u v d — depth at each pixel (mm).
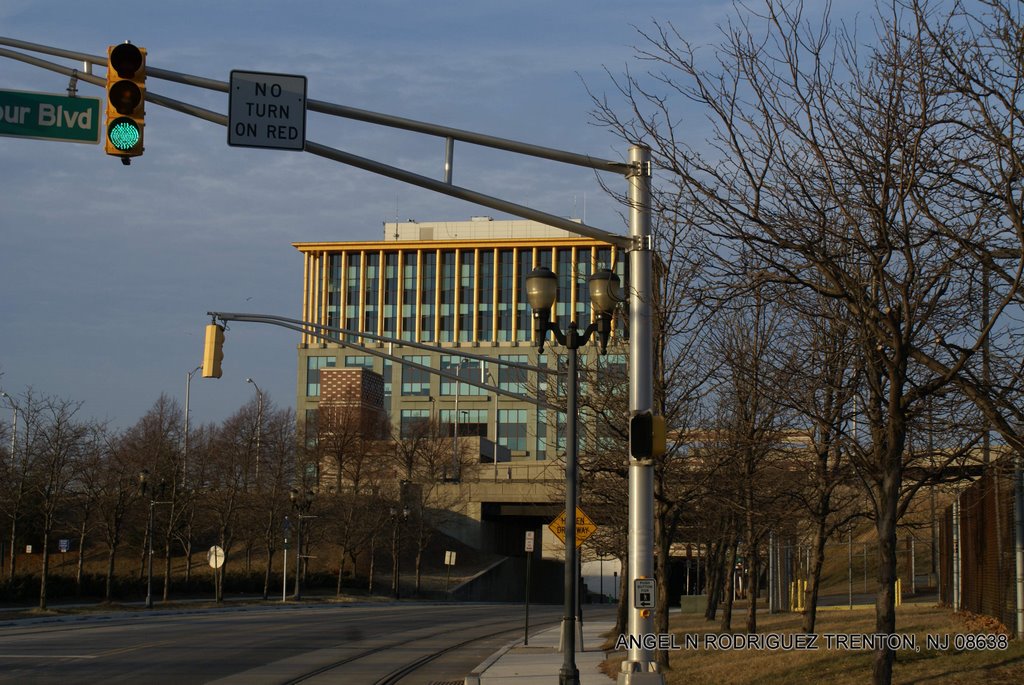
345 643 32719
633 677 12961
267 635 35625
